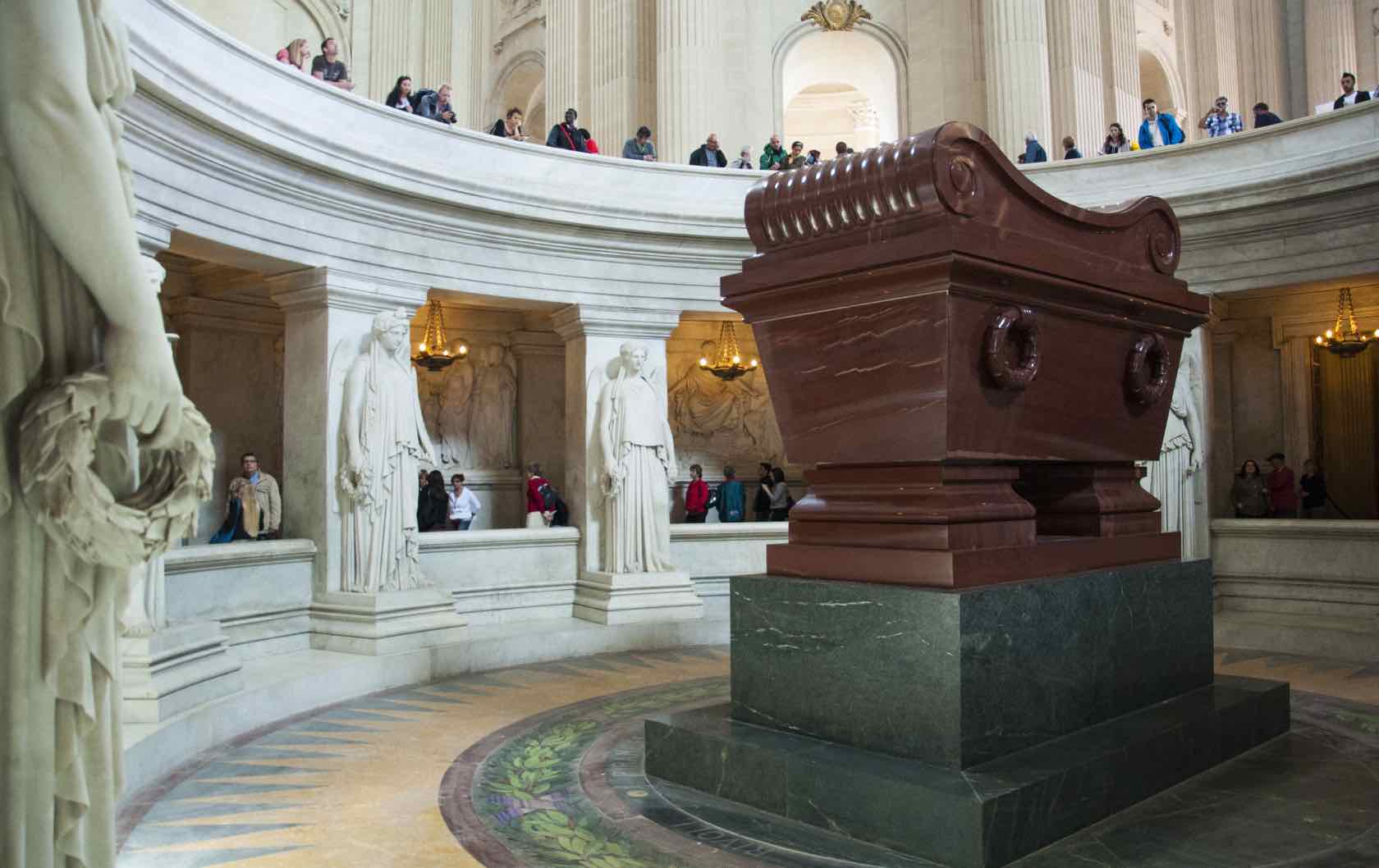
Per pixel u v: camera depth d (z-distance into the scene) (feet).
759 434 42.27
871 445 13.14
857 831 11.82
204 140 23.32
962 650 11.74
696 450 41.47
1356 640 27.17
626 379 32.76
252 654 25.36
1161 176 34.27
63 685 6.18
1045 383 14.01
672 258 34.04
